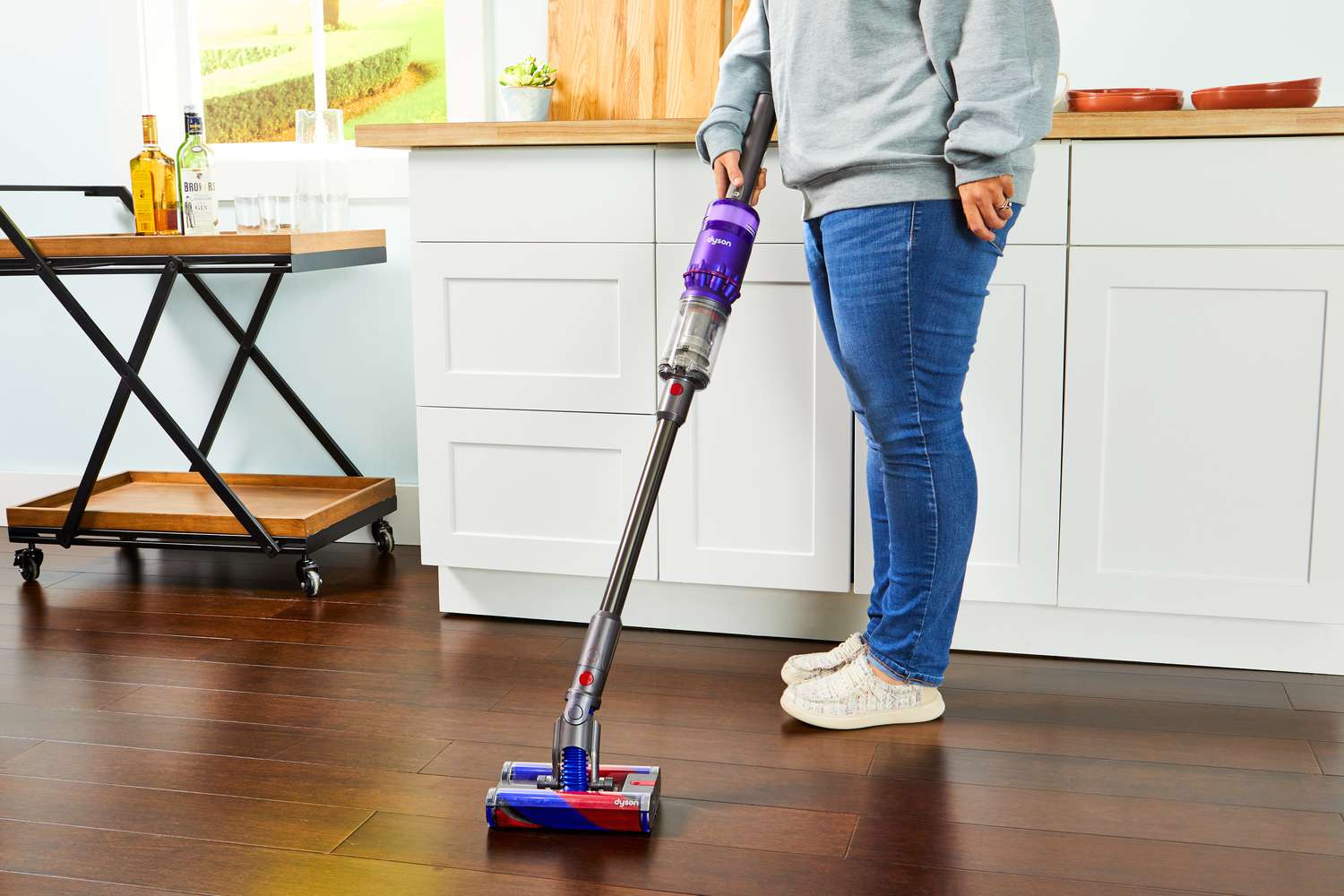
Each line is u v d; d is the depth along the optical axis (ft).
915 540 5.50
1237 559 6.35
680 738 5.63
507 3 8.59
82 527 8.37
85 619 7.57
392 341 9.21
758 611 7.13
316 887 4.33
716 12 8.05
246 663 6.73
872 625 6.11
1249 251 6.07
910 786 5.11
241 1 9.64
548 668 6.63
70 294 7.94
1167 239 6.14
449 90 8.70
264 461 9.61
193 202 8.14
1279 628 6.44
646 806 4.65
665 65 8.17
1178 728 5.71
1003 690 6.23
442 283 7.16
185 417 9.66
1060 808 4.90
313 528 8.00
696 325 4.82
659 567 7.09
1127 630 6.61
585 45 8.30
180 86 9.58
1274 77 7.50
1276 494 6.25
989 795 5.02
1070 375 6.36
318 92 9.64
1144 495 6.40
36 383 9.86
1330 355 6.08
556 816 4.69
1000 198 4.88
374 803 5.00
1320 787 5.08
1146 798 4.98
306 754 5.49
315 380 9.39
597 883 4.34
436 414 7.30
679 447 6.93
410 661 6.75
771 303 6.67
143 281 9.53
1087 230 6.21
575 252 6.93
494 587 7.52
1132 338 6.27
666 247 6.79
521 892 4.28
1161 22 7.59
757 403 6.79
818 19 5.12
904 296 5.09
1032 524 6.54
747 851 4.56
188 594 8.12
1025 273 6.31
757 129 5.38
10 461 9.97
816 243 5.56
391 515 9.39
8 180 9.64
